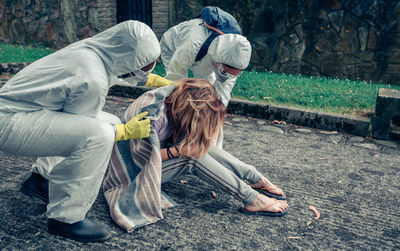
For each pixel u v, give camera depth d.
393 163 3.67
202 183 3.03
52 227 2.23
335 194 2.97
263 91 5.95
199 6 8.46
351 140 4.32
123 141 2.49
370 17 7.21
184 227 2.41
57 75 1.91
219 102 2.34
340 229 2.48
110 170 2.55
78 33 10.14
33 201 2.63
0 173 3.04
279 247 2.25
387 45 7.22
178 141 2.42
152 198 2.36
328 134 4.50
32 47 10.70
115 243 2.21
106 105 5.41
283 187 3.06
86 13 9.87
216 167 2.44
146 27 2.00
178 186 2.96
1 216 2.42
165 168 2.44
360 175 3.35
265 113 5.01
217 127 2.32
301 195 2.93
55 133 1.93
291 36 7.80
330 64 7.68
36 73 1.94
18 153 2.01
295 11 7.66
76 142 1.96
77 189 2.07
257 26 8.05
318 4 7.48
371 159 3.76
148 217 2.39
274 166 3.48
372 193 3.01
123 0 9.74
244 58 2.45
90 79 1.89
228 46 2.44
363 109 5.02
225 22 2.64
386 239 2.39
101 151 2.02
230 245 2.24
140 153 2.39
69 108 1.97
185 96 2.28
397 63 7.20
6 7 11.21
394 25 7.07
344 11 7.35
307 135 4.44
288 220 2.56
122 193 2.44
